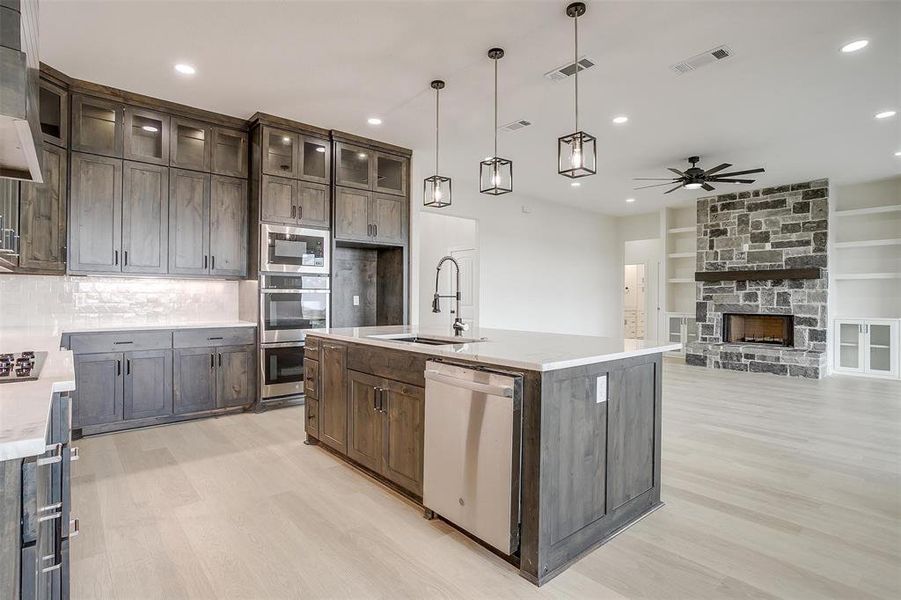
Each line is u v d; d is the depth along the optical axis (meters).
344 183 5.18
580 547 2.18
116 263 4.07
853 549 2.24
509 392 2.01
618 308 9.95
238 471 3.12
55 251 3.75
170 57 3.52
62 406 1.54
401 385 2.71
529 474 2.00
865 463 3.37
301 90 4.09
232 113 4.61
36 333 3.58
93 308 4.27
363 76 3.82
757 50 3.37
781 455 3.53
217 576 1.97
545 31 3.15
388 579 1.97
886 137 5.10
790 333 7.41
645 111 4.46
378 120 4.78
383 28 3.13
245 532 2.33
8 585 0.93
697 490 2.91
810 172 6.53
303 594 1.87
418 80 3.88
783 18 2.98
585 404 2.20
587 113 4.52
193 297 4.82
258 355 4.65
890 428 4.23
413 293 5.82
